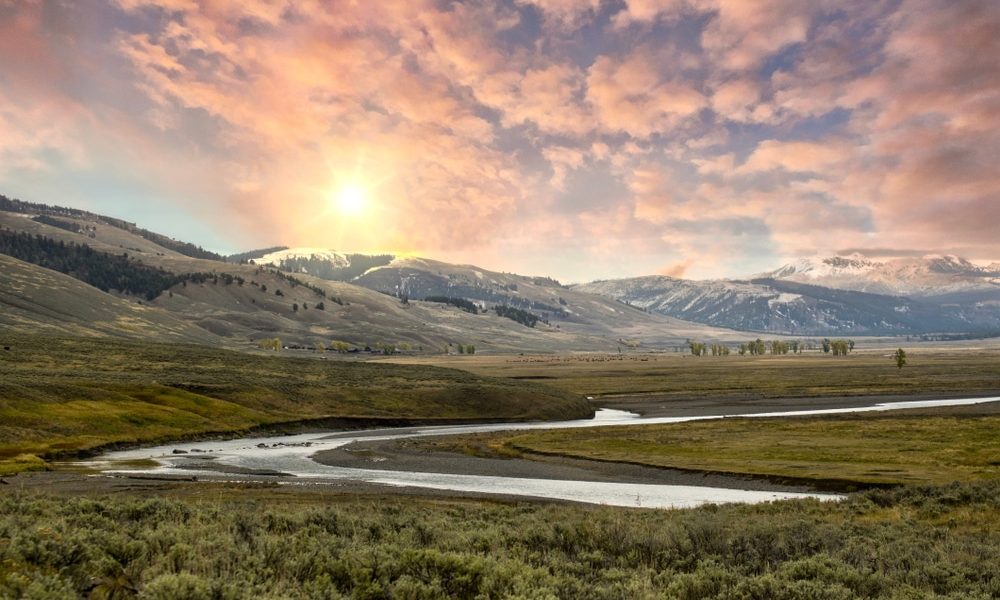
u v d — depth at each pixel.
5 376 99.19
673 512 31.58
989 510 30.55
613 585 12.95
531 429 109.88
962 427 84.56
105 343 172.88
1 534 12.07
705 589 13.64
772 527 22.14
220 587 9.30
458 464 67.38
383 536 18.41
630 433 93.38
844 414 115.81
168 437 86.69
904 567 17.22
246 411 106.81
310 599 10.41
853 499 35.81
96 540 12.73
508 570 12.94
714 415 131.25
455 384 150.12
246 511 23.94
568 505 41.94
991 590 14.75
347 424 114.56
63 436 77.00
